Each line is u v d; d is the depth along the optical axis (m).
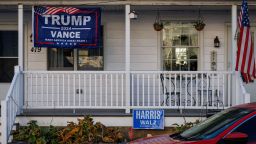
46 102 15.02
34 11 14.38
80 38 14.55
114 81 15.79
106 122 13.84
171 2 14.30
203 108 13.97
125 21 14.87
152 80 15.68
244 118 8.09
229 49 16.20
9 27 16.25
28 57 16.20
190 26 16.28
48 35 14.45
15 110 13.55
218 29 16.22
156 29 15.74
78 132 13.26
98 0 14.42
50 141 13.26
